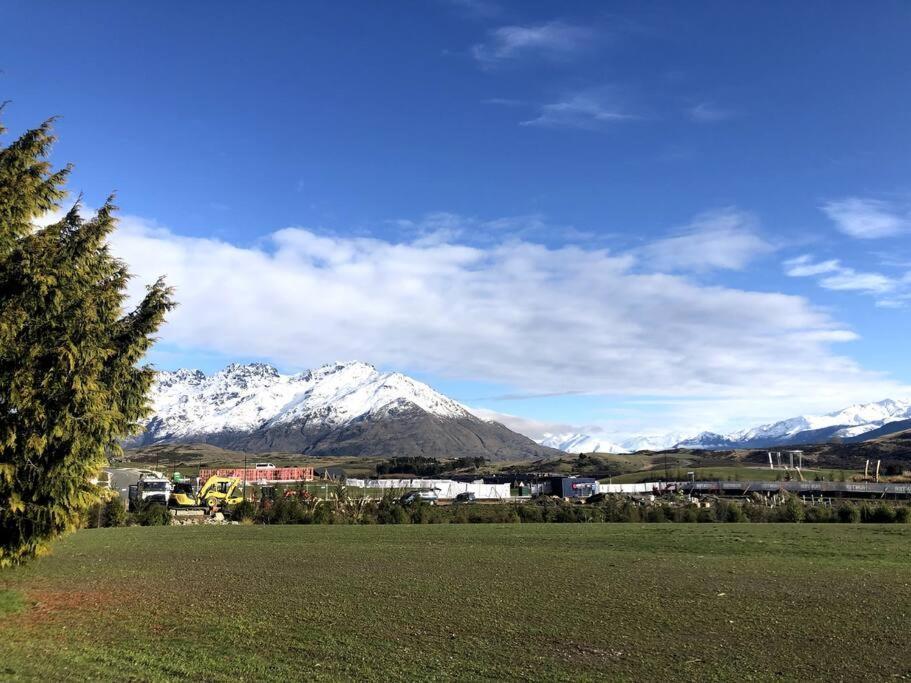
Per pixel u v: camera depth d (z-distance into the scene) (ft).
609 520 153.07
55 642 37.35
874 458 606.96
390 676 32.37
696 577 62.69
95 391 48.37
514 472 632.38
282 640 38.75
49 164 53.21
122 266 59.21
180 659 34.32
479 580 60.85
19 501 46.93
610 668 34.04
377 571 66.59
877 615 45.93
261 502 167.22
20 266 46.80
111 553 81.51
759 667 34.12
